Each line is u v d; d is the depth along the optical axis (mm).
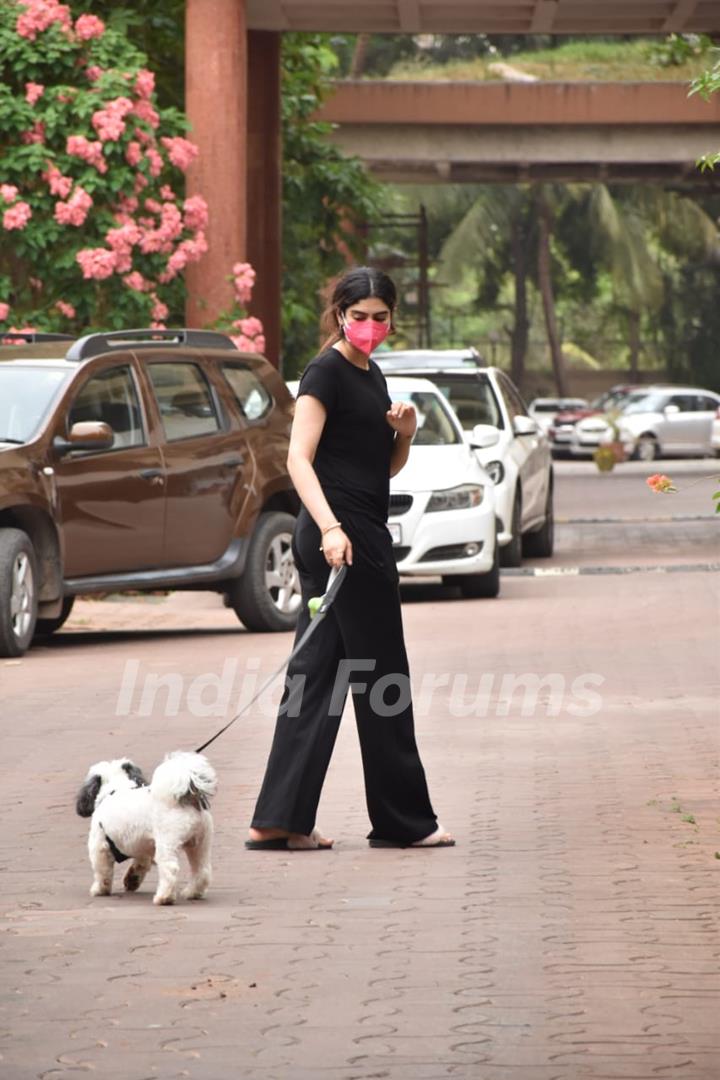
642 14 71375
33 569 32844
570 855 17375
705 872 16609
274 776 17844
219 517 35875
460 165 116625
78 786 21297
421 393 43531
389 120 106375
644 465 115688
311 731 17766
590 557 53125
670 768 21828
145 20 59688
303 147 77125
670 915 15094
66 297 51656
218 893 16078
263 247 71562
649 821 18875
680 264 184000
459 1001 12758
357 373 17500
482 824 18859
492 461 46844
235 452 36344
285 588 37125
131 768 16328
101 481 33969
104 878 16094
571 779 21219
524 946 14180
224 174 56375
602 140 109188
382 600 17562
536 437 51375
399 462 17844
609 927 14734
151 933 14695
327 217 78125
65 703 27531
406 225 111188
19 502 32375
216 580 35844
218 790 20984
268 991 13023
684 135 109188
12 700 27812
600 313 197000
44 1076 11281
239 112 56875
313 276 78875
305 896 15906
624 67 115938
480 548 40812
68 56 51938
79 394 34219
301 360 81875
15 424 33719
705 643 33250
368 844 18016
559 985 13117
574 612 38500
